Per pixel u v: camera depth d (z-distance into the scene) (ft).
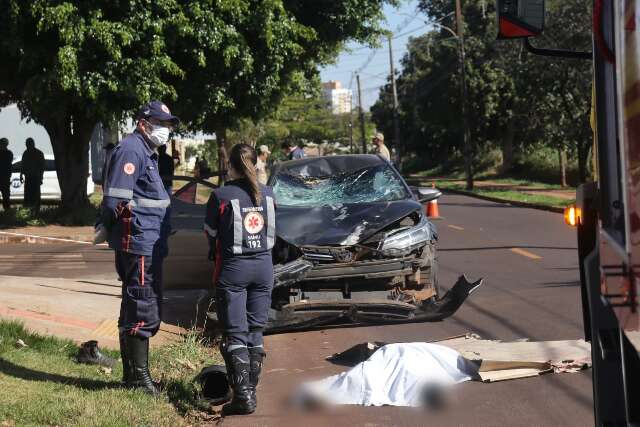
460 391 20.62
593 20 11.82
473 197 116.37
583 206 13.43
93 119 66.13
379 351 22.17
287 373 23.34
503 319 29.25
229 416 19.33
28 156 69.05
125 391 19.60
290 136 247.50
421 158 255.09
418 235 29.60
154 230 19.81
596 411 12.68
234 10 60.95
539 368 21.98
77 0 56.95
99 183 130.41
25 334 23.67
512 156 175.11
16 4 55.52
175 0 59.77
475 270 41.39
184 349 24.67
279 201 32.48
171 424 17.99
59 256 48.78
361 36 79.51
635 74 9.62
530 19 13.61
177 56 63.52
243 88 66.18
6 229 61.77
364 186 33.14
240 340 19.60
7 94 70.85
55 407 17.67
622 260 10.49
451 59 170.71
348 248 28.89
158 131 19.84
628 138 10.06
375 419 18.89
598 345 12.55
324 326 28.94
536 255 46.06
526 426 18.12
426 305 29.30
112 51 56.70
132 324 19.86
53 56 58.29
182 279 31.12
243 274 19.75
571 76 100.53
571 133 104.27
